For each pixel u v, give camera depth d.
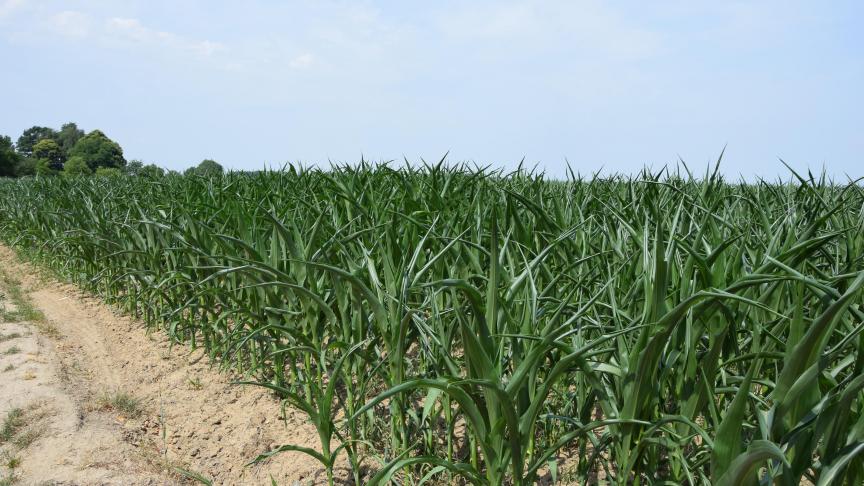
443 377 2.21
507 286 2.93
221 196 5.56
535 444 3.28
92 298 7.62
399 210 4.33
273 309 3.83
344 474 3.41
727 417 1.80
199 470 3.59
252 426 4.07
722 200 4.11
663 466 3.00
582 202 4.54
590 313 2.89
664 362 2.43
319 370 3.87
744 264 2.84
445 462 2.34
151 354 5.57
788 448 1.87
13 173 68.75
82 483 3.24
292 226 4.45
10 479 3.31
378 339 3.26
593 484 3.00
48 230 9.47
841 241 3.18
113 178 11.93
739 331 2.60
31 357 5.14
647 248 2.43
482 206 3.95
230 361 5.18
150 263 6.27
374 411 3.83
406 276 2.88
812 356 1.81
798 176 3.11
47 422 3.93
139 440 3.91
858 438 1.86
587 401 2.61
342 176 5.76
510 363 2.84
